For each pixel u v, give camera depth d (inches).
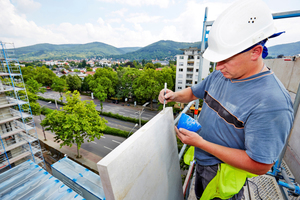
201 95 52.6
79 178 290.5
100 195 253.3
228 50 30.6
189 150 54.9
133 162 25.6
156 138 34.4
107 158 20.4
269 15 29.3
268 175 85.7
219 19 33.7
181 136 36.1
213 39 33.9
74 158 630.5
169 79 1176.2
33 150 531.2
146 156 30.1
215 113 39.2
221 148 31.6
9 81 525.0
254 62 30.0
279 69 149.5
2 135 456.1
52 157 663.8
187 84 1330.0
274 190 76.6
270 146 26.7
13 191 154.4
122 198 22.8
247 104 30.5
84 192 273.0
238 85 33.1
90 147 708.7
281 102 26.5
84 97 1664.6
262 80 29.7
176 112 1030.4
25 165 191.3
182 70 1298.0
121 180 22.3
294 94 118.8
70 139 580.1
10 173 177.0
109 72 1413.6
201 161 45.8
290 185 75.3
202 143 32.8
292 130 107.3
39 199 148.8
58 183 165.5
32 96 887.7
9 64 507.5
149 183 32.0
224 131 36.4
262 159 26.9
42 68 2231.8
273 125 26.5
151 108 1222.3
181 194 55.6
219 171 40.6
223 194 37.4
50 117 553.3
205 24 90.1
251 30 28.6
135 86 1169.4
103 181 20.4
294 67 121.5
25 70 1985.7
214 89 42.0
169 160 43.1
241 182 36.4
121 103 1402.6
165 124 39.9
